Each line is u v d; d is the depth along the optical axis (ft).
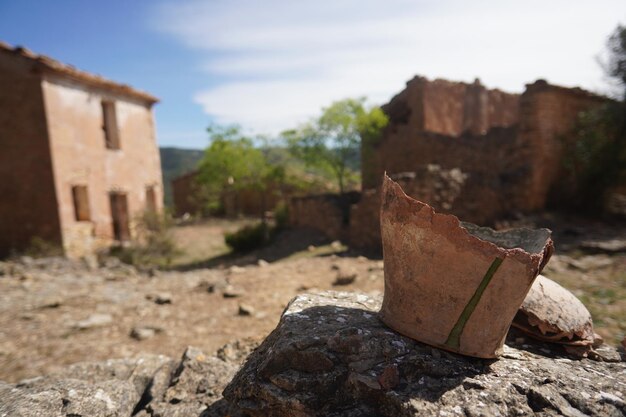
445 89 42.60
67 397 6.70
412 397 4.94
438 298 5.65
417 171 28.04
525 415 4.73
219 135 51.39
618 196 36.19
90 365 8.95
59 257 31.42
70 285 22.59
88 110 37.70
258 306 17.67
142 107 47.14
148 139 48.32
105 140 41.88
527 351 6.58
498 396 4.97
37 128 33.12
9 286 21.76
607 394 5.07
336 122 38.58
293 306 7.26
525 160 32.68
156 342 14.11
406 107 45.16
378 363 5.50
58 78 34.32
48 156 33.30
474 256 5.29
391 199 6.12
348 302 7.73
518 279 5.31
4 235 34.14
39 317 16.71
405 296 5.98
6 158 33.50
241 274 24.38
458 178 28.60
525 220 29.48
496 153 34.68
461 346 5.61
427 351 5.73
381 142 46.75
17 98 32.86
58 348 13.65
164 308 17.99
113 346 13.80
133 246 36.37
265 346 6.38
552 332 6.65
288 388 5.31
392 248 6.12
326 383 5.31
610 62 33.60
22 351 13.42
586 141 32.55
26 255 31.30
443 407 4.80
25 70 32.55
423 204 5.58
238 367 8.55
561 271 18.85
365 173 47.06
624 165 31.37
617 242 23.07
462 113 43.88
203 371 8.30
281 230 42.73
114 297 19.95
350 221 32.35
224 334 14.64
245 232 38.70
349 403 5.21
